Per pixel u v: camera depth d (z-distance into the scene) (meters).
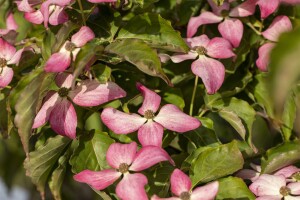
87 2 0.66
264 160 0.65
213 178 0.61
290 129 0.67
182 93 0.69
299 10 0.70
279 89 0.35
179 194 0.58
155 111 0.61
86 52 0.58
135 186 0.57
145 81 0.67
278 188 0.63
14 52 0.65
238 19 0.68
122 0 0.65
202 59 0.64
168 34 0.64
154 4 0.70
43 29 0.69
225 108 0.66
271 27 0.68
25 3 0.67
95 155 0.63
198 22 0.68
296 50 0.34
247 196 0.60
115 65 0.66
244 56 0.68
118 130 0.60
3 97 0.66
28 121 0.59
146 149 0.58
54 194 0.66
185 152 0.66
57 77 0.62
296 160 0.65
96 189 0.59
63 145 0.64
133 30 0.65
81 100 0.61
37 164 0.64
